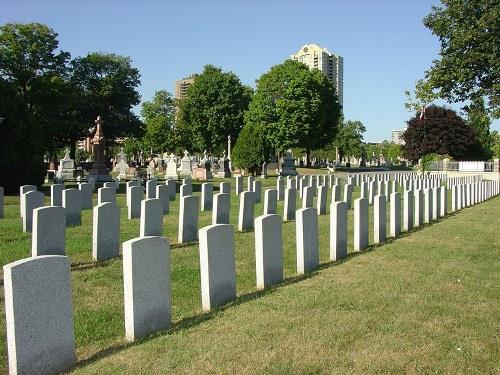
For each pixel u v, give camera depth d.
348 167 88.25
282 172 56.31
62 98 47.81
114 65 62.94
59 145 55.72
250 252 11.58
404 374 4.98
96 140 42.47
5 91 27.28
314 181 29.58
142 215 12.45
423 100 14.30
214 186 35.84
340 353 5.41
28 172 27.53
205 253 7.25
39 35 48.09
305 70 66.94
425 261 10.27
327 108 70.31
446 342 5.77
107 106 62.91
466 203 24.09
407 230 15.41
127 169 53.25
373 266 9.79
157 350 5.51
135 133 65.06
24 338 4.99
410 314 6.73
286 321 6.39
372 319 6.49
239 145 51.91
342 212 11.05
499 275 9.01
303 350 5.46
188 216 13.00
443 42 13.70
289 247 12.15
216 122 72.75
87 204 19.66
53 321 5.23
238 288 8.57
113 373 4.96
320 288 8.05
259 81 68.75
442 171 57.38
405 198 15.40
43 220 10.06
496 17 12.04
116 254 11.05
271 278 8.62
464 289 8.02
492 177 52.50
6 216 17.42
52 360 5.23
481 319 6.58
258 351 5.42
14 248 11.37
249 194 15.20
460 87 13.61
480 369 5.10
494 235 13.91
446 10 13.15
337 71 148.00
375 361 5.22
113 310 7.36
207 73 74.00
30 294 5.04
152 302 6.30
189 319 6.80
